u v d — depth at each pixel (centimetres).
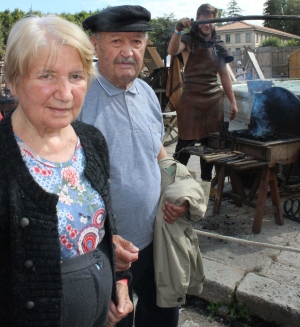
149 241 194
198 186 201
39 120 115
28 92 112
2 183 108
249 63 1459
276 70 2222
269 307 257
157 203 193
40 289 110
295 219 380
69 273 122
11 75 113
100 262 132
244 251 323
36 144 119
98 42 179
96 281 128
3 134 115
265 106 402
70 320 124
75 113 121
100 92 182
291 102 373
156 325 211
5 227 107
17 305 109
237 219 386
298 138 358
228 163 333
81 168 128
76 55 115
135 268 192
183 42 409
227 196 414
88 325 129
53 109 115
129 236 186
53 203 111
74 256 123
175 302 195
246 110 602
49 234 110
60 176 120
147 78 770
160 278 192
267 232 357
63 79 114
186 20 390
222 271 292
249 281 278
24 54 108
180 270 191
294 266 299
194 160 636
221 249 327
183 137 432
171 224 194
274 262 305
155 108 203
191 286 212
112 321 149
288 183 403
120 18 170
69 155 127
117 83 183
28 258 108
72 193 122
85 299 125
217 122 430
